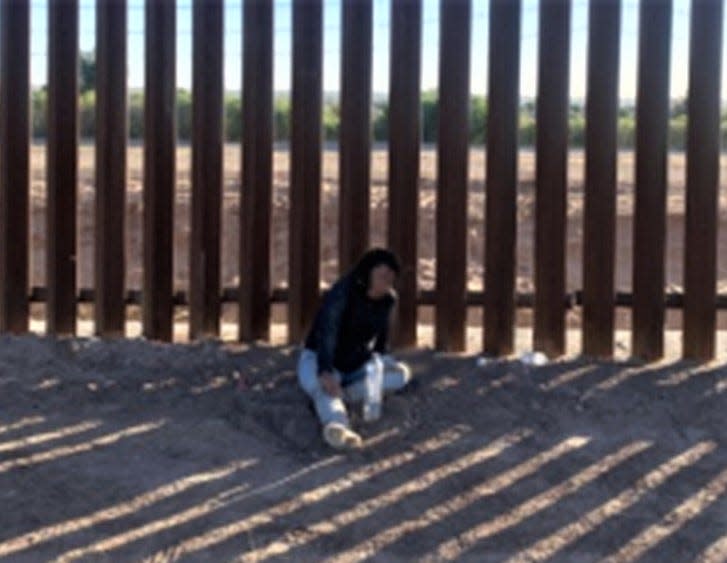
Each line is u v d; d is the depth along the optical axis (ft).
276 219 40.86
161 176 23.88
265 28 23.29
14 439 19.44
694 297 22.93
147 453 19.02
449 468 18.56
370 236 23.59
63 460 18.63
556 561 15.67
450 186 23.12
